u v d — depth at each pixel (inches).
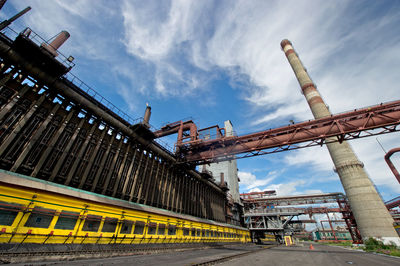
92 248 495.2
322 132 797.9
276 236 2100.1
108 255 508.1
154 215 767.7
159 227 774.5
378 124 735.1
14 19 495.2
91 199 530.9
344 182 1318.9
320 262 545.3
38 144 518.9
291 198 2410.2
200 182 1427.2
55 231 432.5
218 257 592.4
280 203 2482.8
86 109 662.5
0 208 356.8
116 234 574.9
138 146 870.4
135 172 821.9
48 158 533.3
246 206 2605.8
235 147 928.9
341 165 1338.6
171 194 1050.1
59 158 556.7
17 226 376.5
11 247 356.5
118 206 611.8
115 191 684.1
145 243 674.8
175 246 834.8
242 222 2267.5
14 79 510.9
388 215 1114.7
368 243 1059.3
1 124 455.8
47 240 415.2
